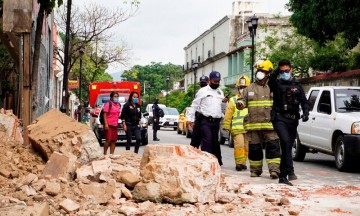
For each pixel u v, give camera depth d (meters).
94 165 8.60
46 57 29.34
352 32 19.86
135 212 7.15
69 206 7.08
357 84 23.92
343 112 14.38
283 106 10.68
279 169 11.46
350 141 13.35
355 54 26.02
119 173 8.45
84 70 52.91
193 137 12.55
